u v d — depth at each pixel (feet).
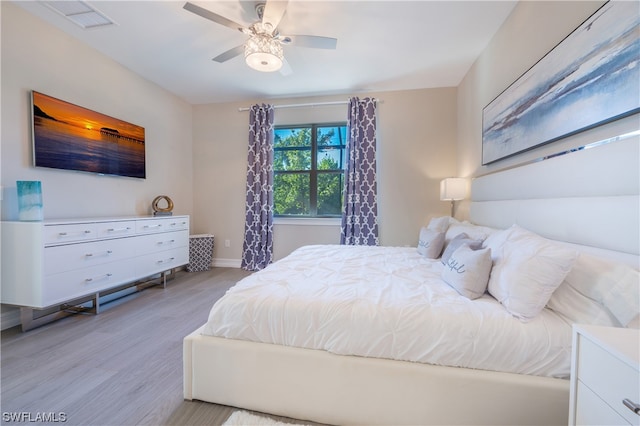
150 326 7.25
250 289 4.74
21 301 6.76
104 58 9.50
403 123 12.43
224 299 4.59
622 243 3.65
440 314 3.83
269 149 13.30
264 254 13.39
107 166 9.57
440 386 3.67
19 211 6.82
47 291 6.74
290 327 4.19
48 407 4.30
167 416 4.17
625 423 2.26
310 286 4.85
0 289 6.88
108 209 9.80
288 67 8.50
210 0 6.86
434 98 12.14
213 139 14.21
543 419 3.43
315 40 6.94
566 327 3.53
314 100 13.21
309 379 4.08
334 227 13.28
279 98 13.50
